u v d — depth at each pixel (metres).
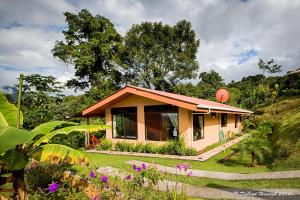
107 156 14.16
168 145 13.98
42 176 7.51
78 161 5.55
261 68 47.81
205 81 54.03
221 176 9.34
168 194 6.03
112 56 40.38
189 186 8.10
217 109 15.33
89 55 36.72
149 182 6.12
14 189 5.55
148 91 14.20
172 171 10.17
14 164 5.11
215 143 18.39
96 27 38.59
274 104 35.72
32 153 5.67
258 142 11.20
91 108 16.67
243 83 66.50
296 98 35.22
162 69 44.53
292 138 12.34
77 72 39.09
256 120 31.22
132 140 16.12
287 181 7.90
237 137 22.44
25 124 15.09
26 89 16.12
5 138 4.52
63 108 18.58
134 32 44.56
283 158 10.66
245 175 9.27
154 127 15.23
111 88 38.94
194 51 45.94
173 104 13.36
